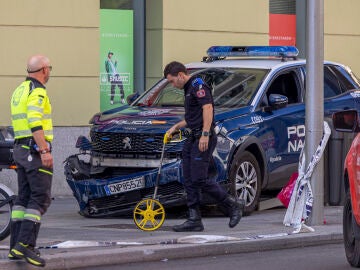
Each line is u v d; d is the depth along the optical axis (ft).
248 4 84.43
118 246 48.39
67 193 76.33
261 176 63.16
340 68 70.33
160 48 80.33
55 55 75.46
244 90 63.93
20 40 74.13
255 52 68.33
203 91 52.34
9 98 73.87
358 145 44.04
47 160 42.27
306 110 56.95
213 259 48.26
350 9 92.12
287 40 90.74
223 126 59.93
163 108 63.87
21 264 43.24
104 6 80.02
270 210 66.85
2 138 53.52
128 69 81.05
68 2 75.72
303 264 46.96
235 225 54.19
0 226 49.42
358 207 43.39
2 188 49.19
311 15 56.59
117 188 59.52
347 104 68.80
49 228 56.18
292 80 66.59
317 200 57.00
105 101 80.02
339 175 66.44
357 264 45.60
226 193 53.98
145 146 59.16
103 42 79.87
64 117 75.87
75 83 76.28
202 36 81.87
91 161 61.72
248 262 47.42
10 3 73.61
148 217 55.06
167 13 80.12
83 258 45.29
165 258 47.83
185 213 62.08
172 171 58.08
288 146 64.80
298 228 54.85
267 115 63.46
